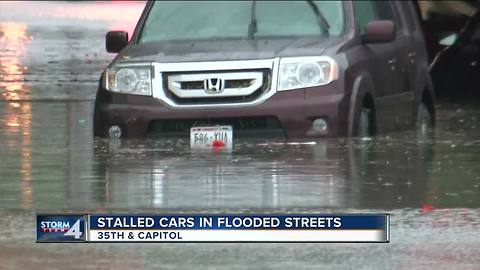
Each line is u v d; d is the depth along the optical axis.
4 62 60.12
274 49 31.09
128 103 31.30
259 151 30.12
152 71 31.11
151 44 33.00
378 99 33.06
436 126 37.38
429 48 48.97
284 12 33.38
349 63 31.05
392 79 34.44
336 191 25.14
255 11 33.50
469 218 22.55
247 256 19.92
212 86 30.70
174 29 33.69
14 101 43.69
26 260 19.66
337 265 19.20
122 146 31.11
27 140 33.25
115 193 25.03
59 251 20.34
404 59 35.75
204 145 30.70
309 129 30.44
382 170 27.67
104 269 19.03
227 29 33.31
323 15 33.06
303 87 30.45
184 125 30.89
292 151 29.95
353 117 30.83
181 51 31.59
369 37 32.66
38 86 49.19
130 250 20.47
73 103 43.06
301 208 23.23
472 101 44.88
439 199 24.33
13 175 27.45
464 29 45.59
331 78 30.53
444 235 21.22
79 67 57.94
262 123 30.56
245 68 30.59
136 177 26.95
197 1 34.28
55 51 66.94
